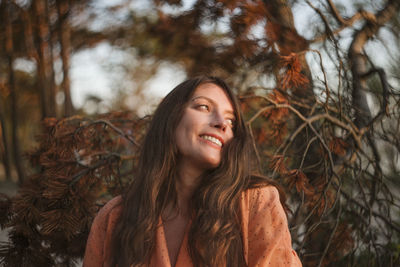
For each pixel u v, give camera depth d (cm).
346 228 204
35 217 167
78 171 196
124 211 125
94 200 186
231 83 223
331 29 234
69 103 420
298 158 224
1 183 446
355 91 239
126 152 234
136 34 396
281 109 199
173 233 119
